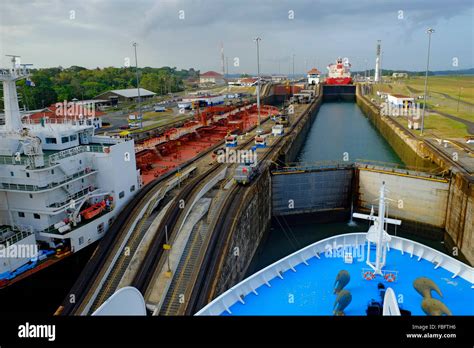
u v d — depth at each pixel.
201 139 96.44
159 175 62.59
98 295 37.12
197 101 153.75
